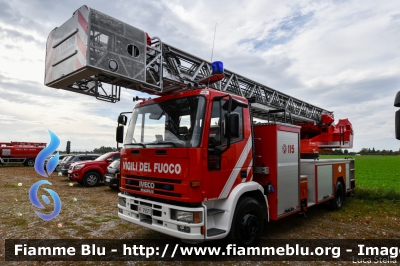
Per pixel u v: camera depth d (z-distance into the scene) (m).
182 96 4.30
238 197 4.29
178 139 4.11
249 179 4.75
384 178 19.27
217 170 4.08
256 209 4.70
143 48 4.44
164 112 4.47
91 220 6.38
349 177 8.73
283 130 5.35
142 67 4.40
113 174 10.71
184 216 3.77
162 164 4.09
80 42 3.82
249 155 4.78
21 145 27.03
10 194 9.77
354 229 6.01
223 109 4.27
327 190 7.19
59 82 4.28
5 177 15.89
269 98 8.31
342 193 8.15
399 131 2.67
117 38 4.08
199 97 4.10
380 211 7.64
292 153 5.61
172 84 5.41
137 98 5.09
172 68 5.36
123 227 5.85
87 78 4.35
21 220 6.29
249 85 7.50
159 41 4.92
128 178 4.70
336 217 6.98
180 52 5.34
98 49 3.82
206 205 4.05
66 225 5.97
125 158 4.83
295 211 5.62
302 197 5.91
